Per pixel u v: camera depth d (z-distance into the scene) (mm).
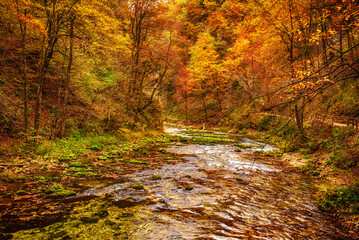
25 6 10469
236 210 6066
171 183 8188
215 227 5035
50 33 12508
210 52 34531
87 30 15031
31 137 11078
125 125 20734
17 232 4277
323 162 10672
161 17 22219
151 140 19828
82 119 16641
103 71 17203
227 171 10391
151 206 6012
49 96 16281
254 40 21859
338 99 15422
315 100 17359
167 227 4902
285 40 16688
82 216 5164
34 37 12750
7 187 6668
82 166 9773
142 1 20859
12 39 12523
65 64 14781
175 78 36875
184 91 39750
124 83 19844
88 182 7762
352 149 9789
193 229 4879
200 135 26953
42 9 12422
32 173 8273
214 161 12539
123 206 5902
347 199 6078
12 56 12312
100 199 6297
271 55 19438
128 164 10750
